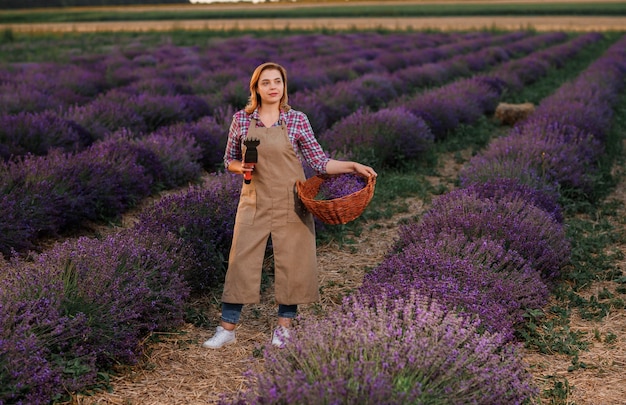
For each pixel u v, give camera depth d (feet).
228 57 77.20
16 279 12.38
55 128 28.25
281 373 9.07
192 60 69.62
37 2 317.22
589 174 25.45
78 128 29.84
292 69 59.52
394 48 95.30
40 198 19.40
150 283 13.47
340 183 20.13
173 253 15.01
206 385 11.59
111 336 12.01
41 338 11.20
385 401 8.04
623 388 11.51
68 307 11.96
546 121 31.32
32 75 51.29
